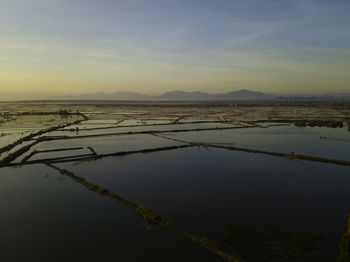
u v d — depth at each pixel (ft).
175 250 74.18
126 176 141.08
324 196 113.70
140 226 88.28
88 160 173.17
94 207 102.99
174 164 164.55
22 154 187.11
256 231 83.41
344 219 92.43
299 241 76.69
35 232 85.40
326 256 69.82
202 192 118.42
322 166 160.04
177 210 100.32
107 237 81.71
